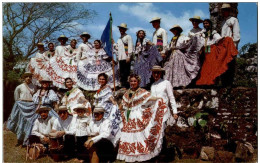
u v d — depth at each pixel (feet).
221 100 21.35
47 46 32.30
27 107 24.43
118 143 20.07
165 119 18.51
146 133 18.13
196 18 23.93
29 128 23.93
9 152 22.58
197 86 23.31
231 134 20.84
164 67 23.47
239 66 30.60
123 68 26.76
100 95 21.09
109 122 18.67
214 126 20.90
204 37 22.76
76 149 20.65
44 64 30.86
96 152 18.33
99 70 27.37
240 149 19.36
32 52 49.06
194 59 22.43
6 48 45.11
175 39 23.81
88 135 19.17
